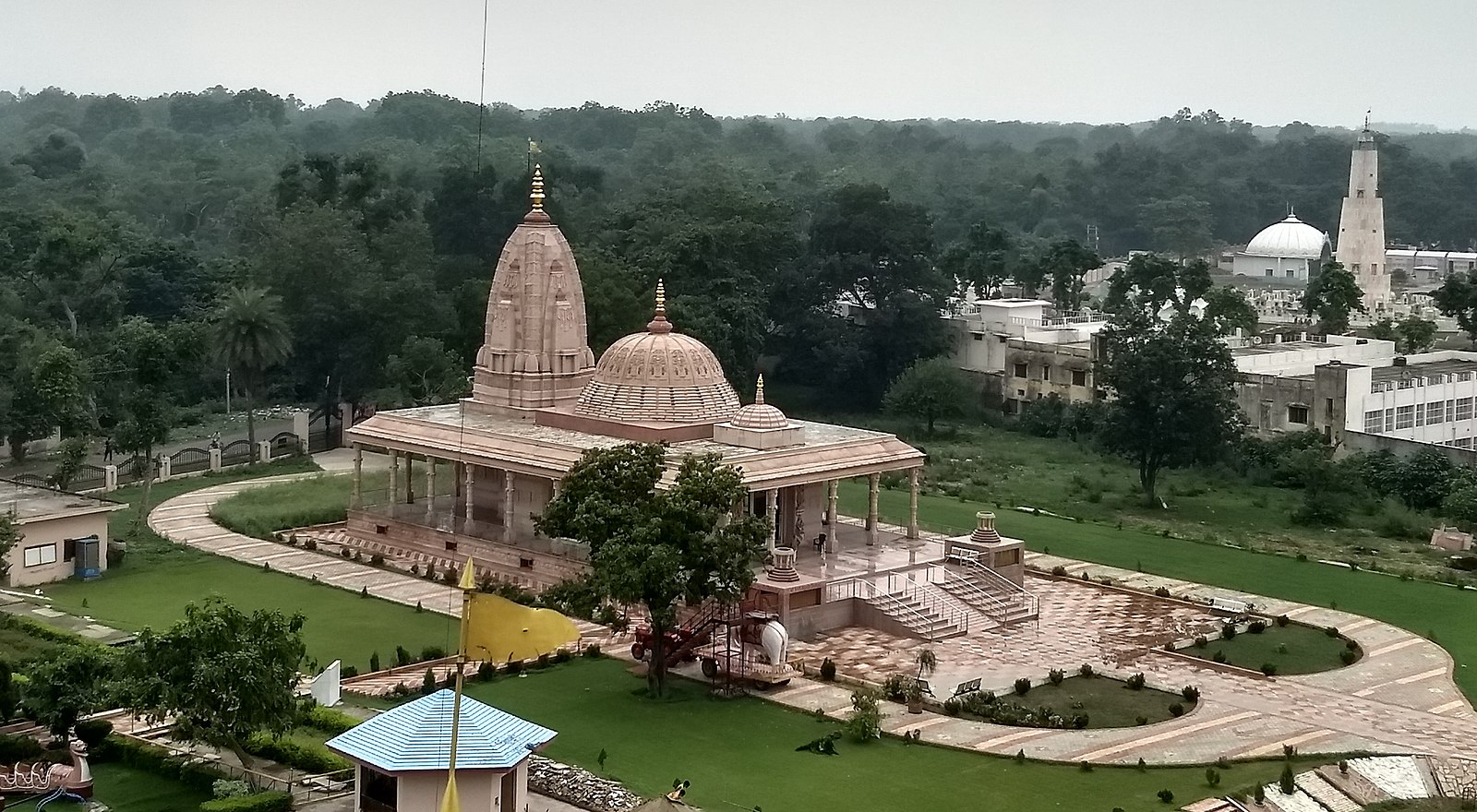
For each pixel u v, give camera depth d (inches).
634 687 2876.5
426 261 6791.3
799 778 2426.2
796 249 7116.1
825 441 3809.1
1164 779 2461.9
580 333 4148.6
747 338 6195.9
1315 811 2391.7
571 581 3112.7
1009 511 4658.0
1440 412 5846.5
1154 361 4749.0
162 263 6781.5
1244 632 3383.4
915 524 3959.2
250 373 5270.7
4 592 3393.2
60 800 2222.0
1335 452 5383.9
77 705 2397.9
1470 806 2456.9
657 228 6781.5
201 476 4931.1
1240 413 5132.9
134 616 3277.6
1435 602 3673.7
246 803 2156.7
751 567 3427.7
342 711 2632.9
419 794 2042.3
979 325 6840.6
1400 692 2984.7
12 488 3887.8
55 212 6658.5
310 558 3858.3
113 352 5541.3
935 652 3169.3
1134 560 4055.1
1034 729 2706.7
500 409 4101.9
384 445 4047.7
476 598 1710.1
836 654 3139.8
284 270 6008.9
